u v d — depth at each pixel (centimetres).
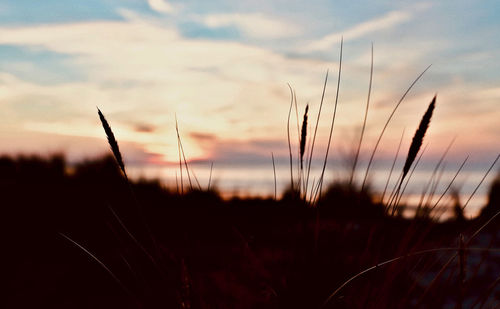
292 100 157
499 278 134
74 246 346
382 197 149
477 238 311
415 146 126
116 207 391
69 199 460
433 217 150
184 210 157
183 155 158
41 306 244
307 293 146
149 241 168
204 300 141
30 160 636
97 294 249
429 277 176
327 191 157
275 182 165
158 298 139
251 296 150
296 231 155
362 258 146
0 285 278
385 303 139
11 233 384
